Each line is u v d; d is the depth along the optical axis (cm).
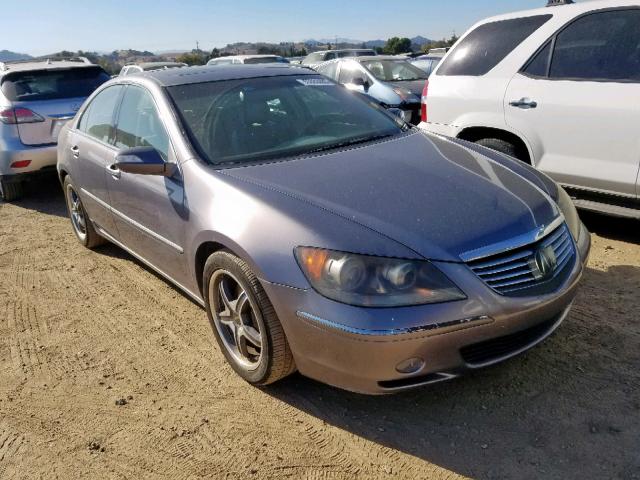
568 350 317
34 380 329
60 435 281
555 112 461
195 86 381
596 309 358
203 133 343
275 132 359
